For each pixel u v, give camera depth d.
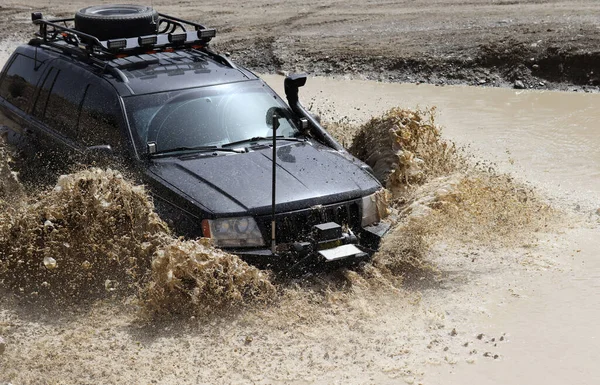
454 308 6.04
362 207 6.55
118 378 5.05
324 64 15.99
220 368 5.18
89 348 5.43
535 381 5.04
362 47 16.53
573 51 14.49
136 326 5.74
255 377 5.08
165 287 5.85
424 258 6.94
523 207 7.91
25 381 5.00
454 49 15.63
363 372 5.14
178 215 6.23
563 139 10.82
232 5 22.09
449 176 7.94
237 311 5.91
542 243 7.25
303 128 7.38
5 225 6.46
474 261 6.91
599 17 16.75
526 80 14.35
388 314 5.91
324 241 6.13
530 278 6.54
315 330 5.67
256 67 16.31
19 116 8.26
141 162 6.67
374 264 6.54
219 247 6.02
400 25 18.14
